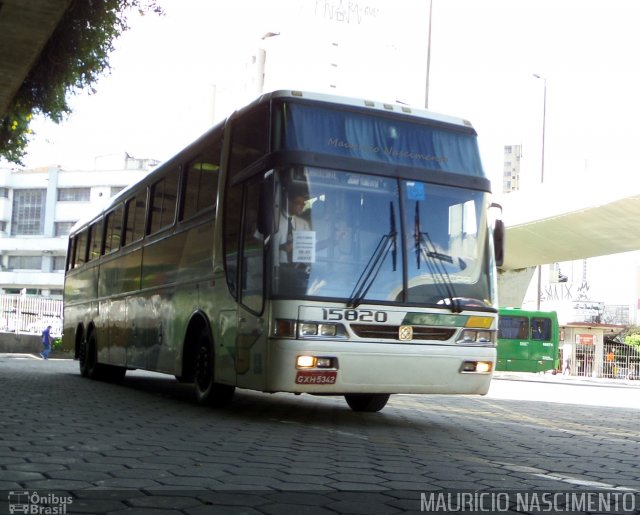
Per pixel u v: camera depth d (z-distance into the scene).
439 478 5.55
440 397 16.06
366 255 8.58
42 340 35.31
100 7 12.37
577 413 12.88
